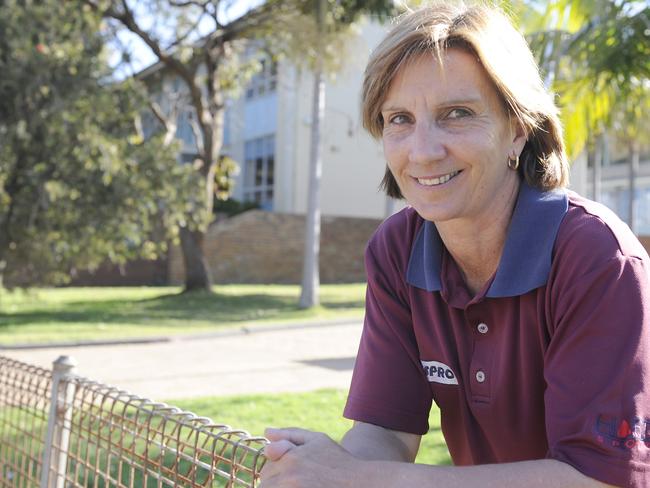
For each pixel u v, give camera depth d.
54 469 2.71
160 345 11.03
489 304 1.72
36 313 14.82
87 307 16.14
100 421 2.44
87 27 14.02
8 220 13.48
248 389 7.38
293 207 26.06
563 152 1.78
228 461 1.87
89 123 13.34
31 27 12.84
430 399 1.97
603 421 1.41
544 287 1.62
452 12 1.66
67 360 2.80
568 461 1.42
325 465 1.54
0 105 12.84
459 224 1.73
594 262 1.52
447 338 1.84
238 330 12.45
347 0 15.30
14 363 3.21
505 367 1.72
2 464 3.17
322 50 15.02
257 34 17.05
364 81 1.76
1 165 12.83
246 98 28.77
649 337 1.45
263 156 27.95
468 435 1.88
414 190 1.71
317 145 15.56
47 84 12.95
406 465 1.51
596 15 6.60
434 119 1.65
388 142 1.73
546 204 1.67
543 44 6.80
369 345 1.99
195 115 21.61
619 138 18.11
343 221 25.27
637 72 6.45
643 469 1.38
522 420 1.75
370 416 1.94
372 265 2.00
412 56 1.63
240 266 23.78
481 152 1.63
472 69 1.61
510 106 1.64
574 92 6.77
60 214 13.63
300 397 6.41
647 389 1.42
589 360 1.47
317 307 15.55
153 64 18.92
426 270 1.84
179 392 7.20
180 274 23.89
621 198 32.25
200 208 16.84
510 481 1.42
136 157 14.48
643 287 1.49
